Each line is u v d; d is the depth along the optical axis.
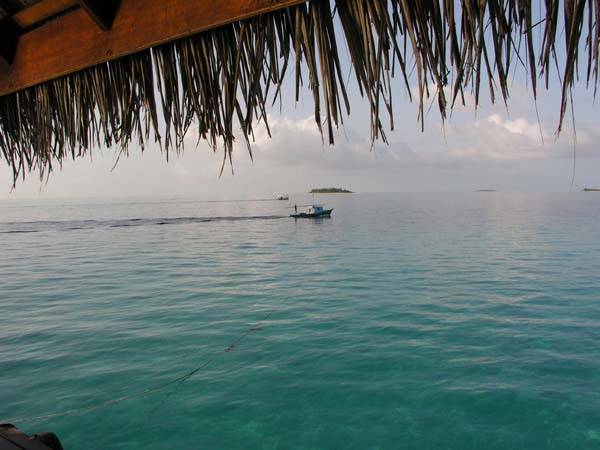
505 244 39.06
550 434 9.08
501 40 1.30
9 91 2.69
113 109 2.38
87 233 57.16
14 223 77.25
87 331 15.46
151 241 46.94
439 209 114.06
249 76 1.86
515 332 14.72
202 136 2.08
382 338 14.41
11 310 18.45
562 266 27.42
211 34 1.99
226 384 11.44
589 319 16.03
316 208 79.44
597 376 11.36
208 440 9.21
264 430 9.45
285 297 20.42
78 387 11.27
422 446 8.84
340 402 10.52
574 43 1.17
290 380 11.60
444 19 1.40
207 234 54.31
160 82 2.18
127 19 2.07
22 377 11.84
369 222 68.88
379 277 24.84
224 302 19.64
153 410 10.23
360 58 1.58
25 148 2.86
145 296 20.95
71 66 2.34
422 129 1.39
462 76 1.35
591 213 88.25
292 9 1.79
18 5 2.41
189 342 14.34
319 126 1.66
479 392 10.73
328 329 15.45
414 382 11.34
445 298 19.56
